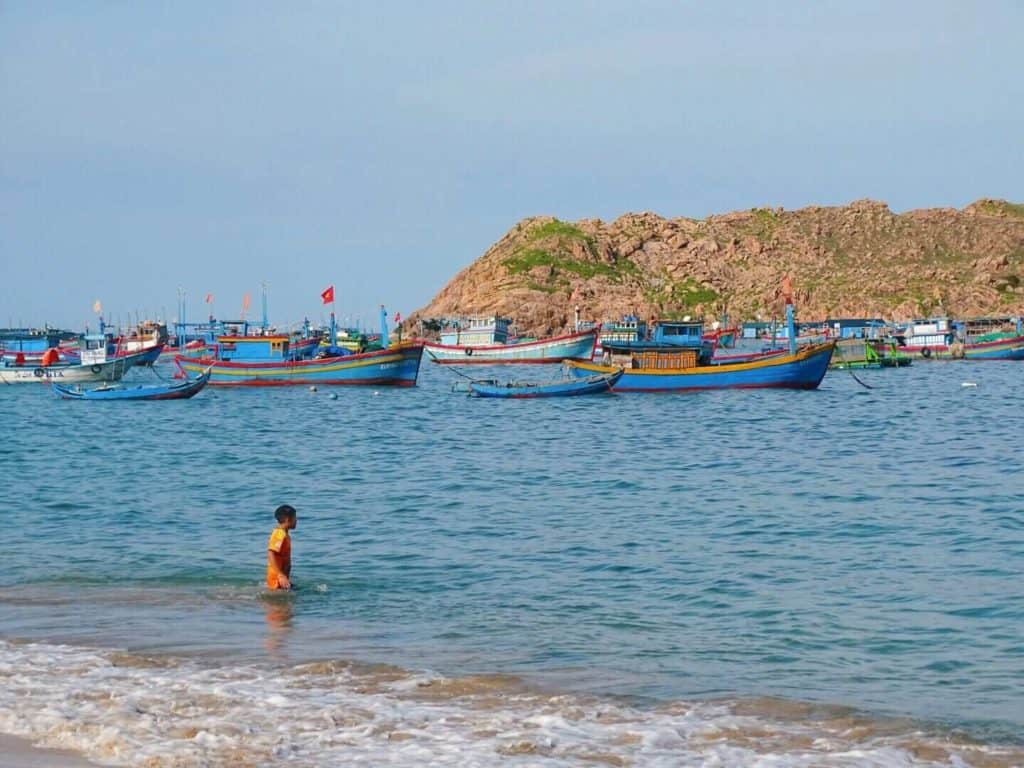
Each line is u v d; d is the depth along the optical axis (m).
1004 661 20.25
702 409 90.12
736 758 14.97
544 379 150.00
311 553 30.34
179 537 32.88
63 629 21.84
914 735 16.11
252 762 14.73
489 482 46.75
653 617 23.42
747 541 32.34
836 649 21.03
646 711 17.09
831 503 39.62
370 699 17.42
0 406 100.44
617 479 47.59
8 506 39.62
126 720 16.28
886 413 85.94
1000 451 57.22
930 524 34.94
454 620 22.97
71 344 184.12
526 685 18.42
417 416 88.38
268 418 87.12
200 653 20.11
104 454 59.88
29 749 15.22
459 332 194.62
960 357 188.75
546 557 29.95
